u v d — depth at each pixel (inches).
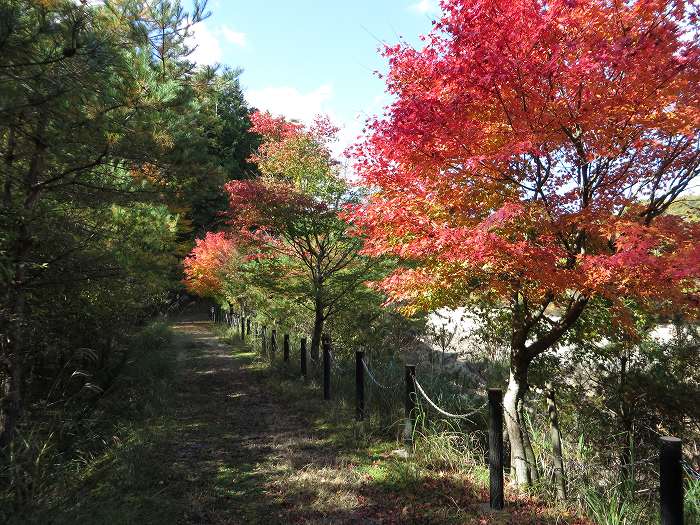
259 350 644.1
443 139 193.2
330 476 226.4
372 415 311.6
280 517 185.8
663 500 130.0
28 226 206.7
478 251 175.0
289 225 449.7
